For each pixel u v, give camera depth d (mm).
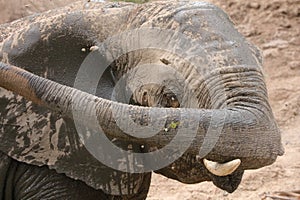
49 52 9250
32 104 9227
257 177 15438
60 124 9211
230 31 8523
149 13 8898
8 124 9258
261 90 8102
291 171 15727
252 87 8078
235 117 7820
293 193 14188
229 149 7797
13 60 9250
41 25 9320
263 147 7863
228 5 23188
